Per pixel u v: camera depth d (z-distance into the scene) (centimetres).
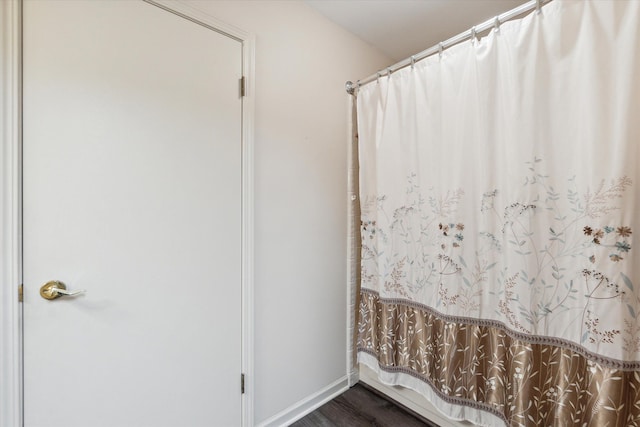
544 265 106
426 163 141
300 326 162
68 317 95
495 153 117
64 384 95
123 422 107
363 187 174
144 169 108
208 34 122
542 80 103
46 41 89
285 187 152
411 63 146
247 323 138
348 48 182
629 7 86
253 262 140
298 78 156
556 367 104
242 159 134
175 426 119
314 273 168
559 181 101
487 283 122
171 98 113
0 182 84
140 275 109
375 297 171
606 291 91
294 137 155
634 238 88
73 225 95
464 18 169
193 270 121
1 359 85
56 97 91
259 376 145
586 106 94
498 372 120
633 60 86
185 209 118
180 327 119
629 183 87
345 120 183
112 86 100
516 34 108
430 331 142
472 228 126
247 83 134
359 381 194
